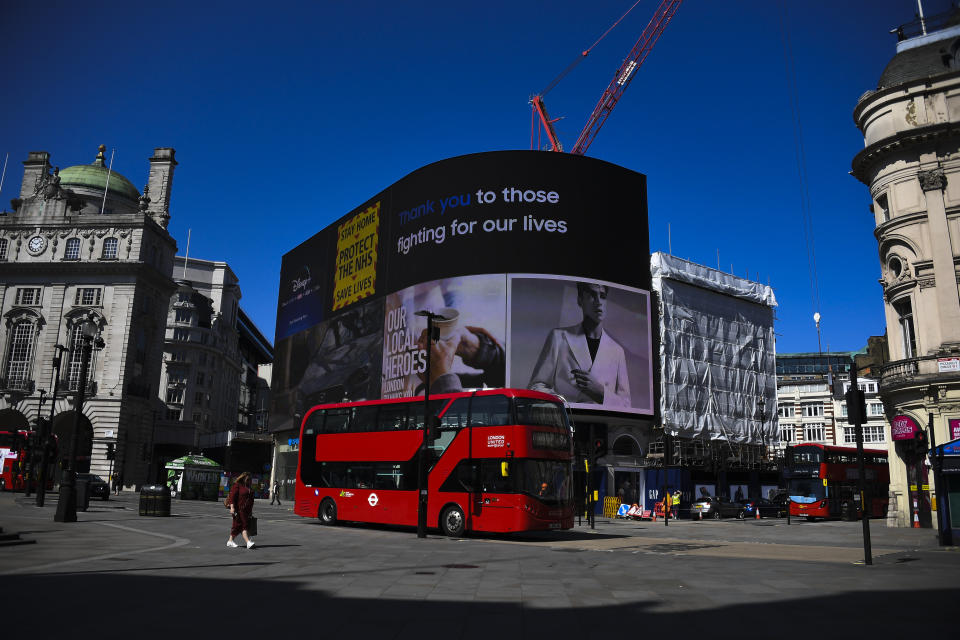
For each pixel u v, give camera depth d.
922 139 31.34
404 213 53.97
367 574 12.24
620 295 48.03
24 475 48.56
